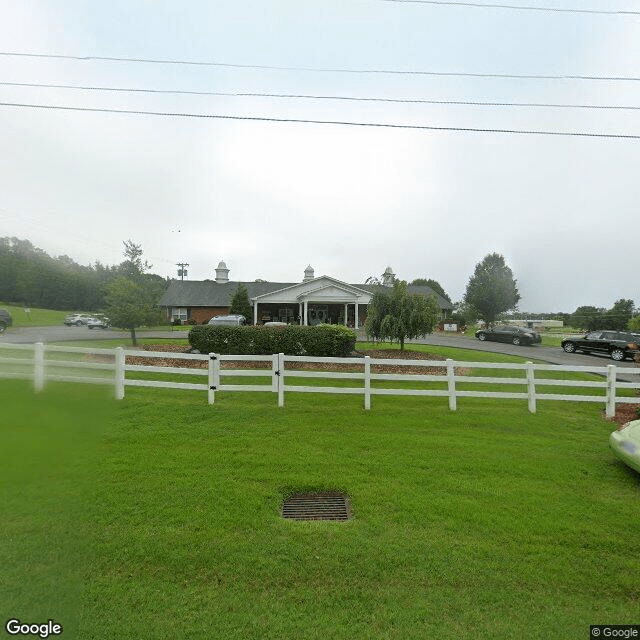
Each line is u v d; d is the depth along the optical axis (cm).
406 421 712
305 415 723
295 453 555
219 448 562
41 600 241
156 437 590
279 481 472
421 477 495
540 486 483
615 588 318
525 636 272
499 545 365
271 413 727
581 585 320
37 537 244
